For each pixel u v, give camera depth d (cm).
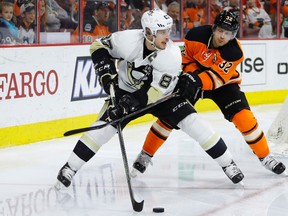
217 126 1033
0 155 794
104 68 577
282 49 1340
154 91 554
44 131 901
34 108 883
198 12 1271
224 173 693
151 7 1173
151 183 647
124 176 678
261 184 644
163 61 547
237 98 643
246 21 1340
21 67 859
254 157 783
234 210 549
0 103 832
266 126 1033
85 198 588
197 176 679
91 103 983
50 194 603
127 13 1132
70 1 1020
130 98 552
